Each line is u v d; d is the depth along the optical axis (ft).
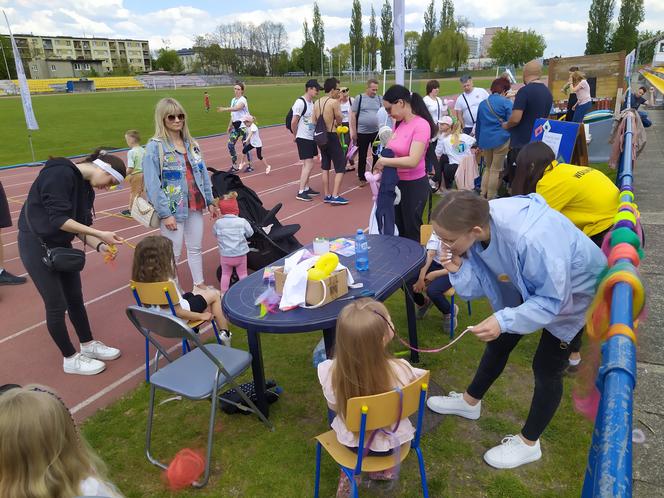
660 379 11.31
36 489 5.20
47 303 12.55
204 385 9.43
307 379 12.39
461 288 8.96
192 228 16.33
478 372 10.23
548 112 22.97
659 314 13.84
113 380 13.01
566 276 7.23
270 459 9.84
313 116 27.32
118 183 12.85
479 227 7.54
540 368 8.72
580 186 10.41
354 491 7.52
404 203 16.46
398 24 26.32
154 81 266.98
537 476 9.12
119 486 9.36
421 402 7.62
